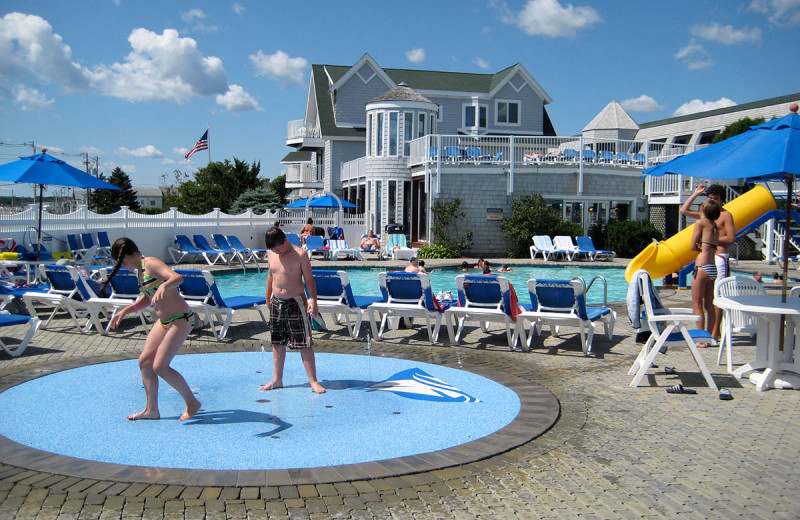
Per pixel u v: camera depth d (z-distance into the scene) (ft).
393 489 13.58
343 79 117.60
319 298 31.65
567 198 86.17
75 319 31.71
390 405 20.17
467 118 124.57
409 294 30.99
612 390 22.16
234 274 68.13
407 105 94.84
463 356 27.73
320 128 118.93
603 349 29.30
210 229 80.59
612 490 13.66
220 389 21.98
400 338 31.78
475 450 15.88
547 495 13.41
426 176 85.46
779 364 22.43
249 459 15.28
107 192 259.80
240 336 31.73
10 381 22.44
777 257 74.33
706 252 29.30
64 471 14.16
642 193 91.81
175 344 18.16
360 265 70.54
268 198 146.20
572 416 19.04
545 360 27.02
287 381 23.30
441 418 18.79
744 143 21.97
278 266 21.42
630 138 116.67
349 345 29.96
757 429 17.81
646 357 23.71
